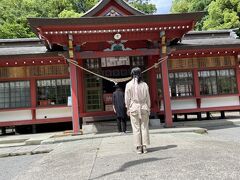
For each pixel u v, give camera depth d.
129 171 5.34
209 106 17.56
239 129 12.98
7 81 16.62
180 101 17.39
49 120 16.67
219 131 12.64
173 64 17.45
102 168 5.80
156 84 16.48
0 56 15.80
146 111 7.09
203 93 17.55
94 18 12.55
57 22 12.40
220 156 6.06
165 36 13.82
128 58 16.66
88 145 9.41
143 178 4.79
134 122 7.11
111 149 8.02
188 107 17.42
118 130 12.68
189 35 20.19
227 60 17.81
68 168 6.24
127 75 17.28
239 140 9.61
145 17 12.84
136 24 13.09
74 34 13.27
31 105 16.62
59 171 6.07
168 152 6.81
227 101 17.66
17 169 7.68
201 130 11.84
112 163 6.16
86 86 16.31
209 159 5.80
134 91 7.16
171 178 4.68
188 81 17.55
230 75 17.80
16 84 16.70
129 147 8.08
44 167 6.74
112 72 17.25
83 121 15.69
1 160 9.39
